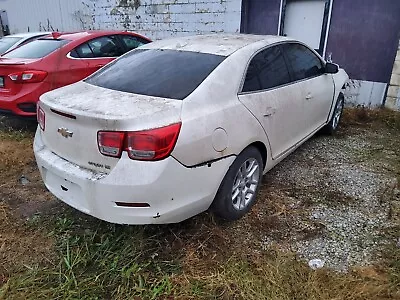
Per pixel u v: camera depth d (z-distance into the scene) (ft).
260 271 8.30
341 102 17.56
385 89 22.15
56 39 18.97
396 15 20.70
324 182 12.65
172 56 10.46
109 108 8.07
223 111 9.05
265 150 10.91
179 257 8.76
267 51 11.37
